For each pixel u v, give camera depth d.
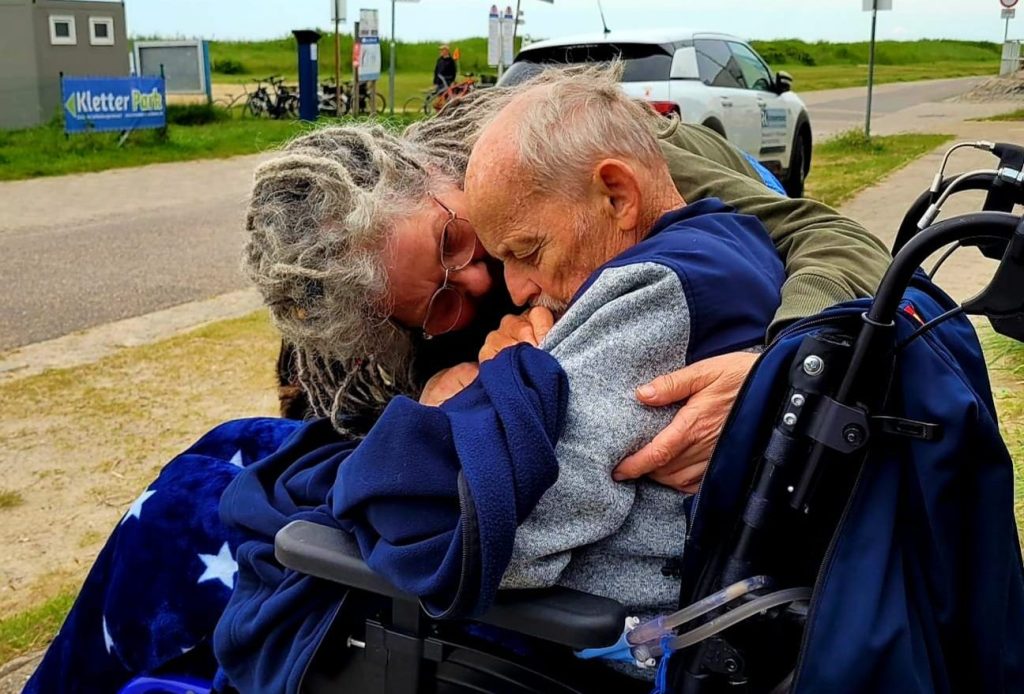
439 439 1.26
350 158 1.57
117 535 1.84
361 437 1.75
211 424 4.27
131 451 4.03
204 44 19.91
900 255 1.11
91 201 10.91
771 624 1.23
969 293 5.11
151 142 15.24
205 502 1.80
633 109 1.46
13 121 16.19
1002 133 15.26
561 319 1.37
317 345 1.62
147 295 6.57
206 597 1.72
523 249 1.43
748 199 1.82
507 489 1.17
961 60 66.44
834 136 15.23
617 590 1.37
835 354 1.16
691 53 8.63
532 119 1.39
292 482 1.61
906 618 1.11
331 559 1.33
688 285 1.33
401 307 1.61
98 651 1.83
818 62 58.88
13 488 3.72
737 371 1.32
